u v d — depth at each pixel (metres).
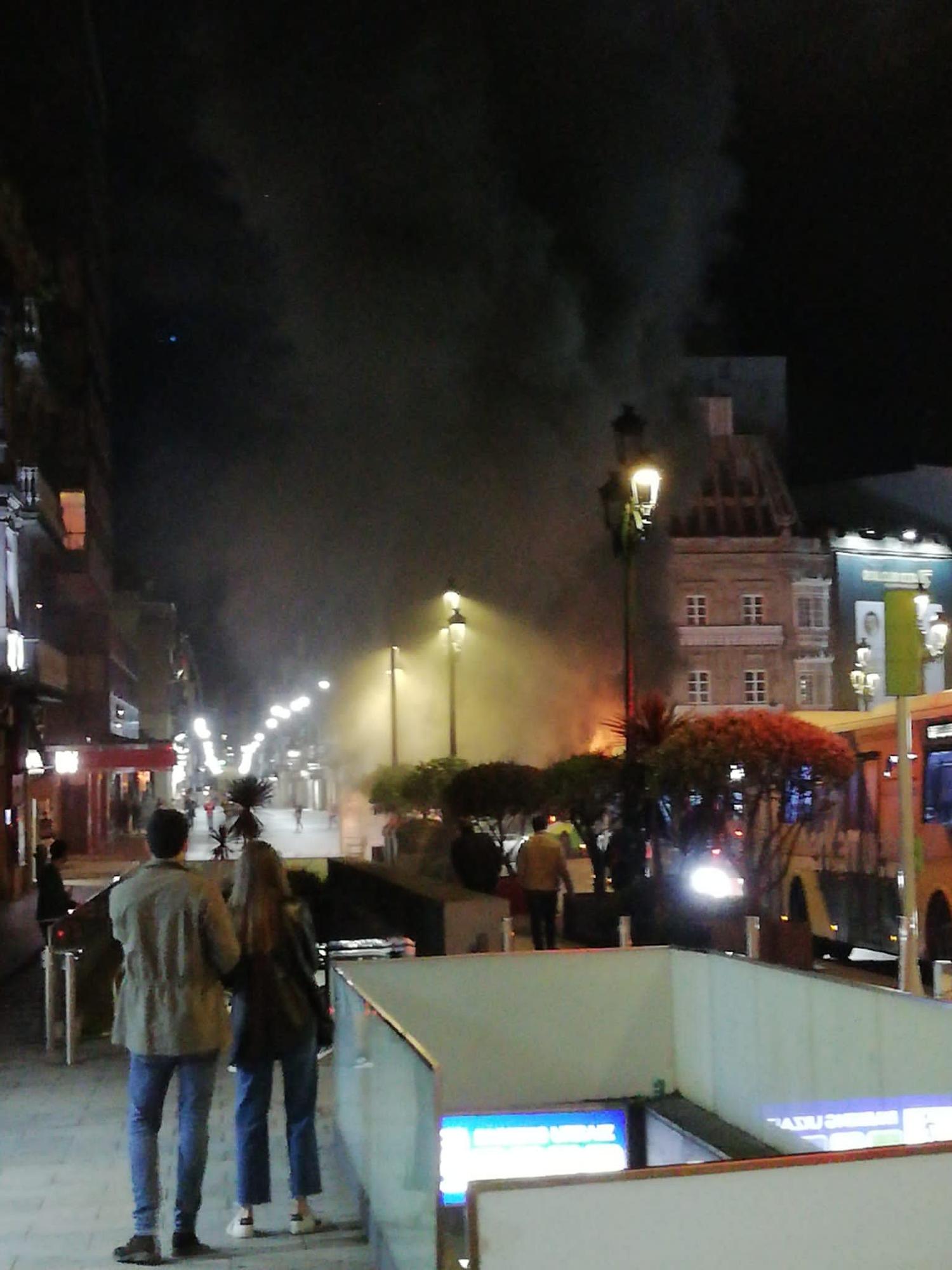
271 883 7.17
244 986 7.03
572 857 32.75
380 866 23.14
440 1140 5.02
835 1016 7.02
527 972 8.81
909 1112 6.24
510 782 24.89
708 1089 8.60
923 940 16.38
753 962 8.05
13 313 36.03
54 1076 11.36
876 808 17.97
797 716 21.28
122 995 6.80
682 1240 3.79
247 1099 7.04
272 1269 6.42
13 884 34.72
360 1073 7.28
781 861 20.50
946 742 15.95
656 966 9.06
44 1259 6.64
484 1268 3.68
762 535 70.25
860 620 70.56
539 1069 8.78
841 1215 3.89
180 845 6.97
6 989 17.59
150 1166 6.65
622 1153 8.73
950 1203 3.97
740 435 72.50
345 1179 7.99
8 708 33.91
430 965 8.63
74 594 60.44
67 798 54.22
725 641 69.44
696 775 16.91
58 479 56.59
